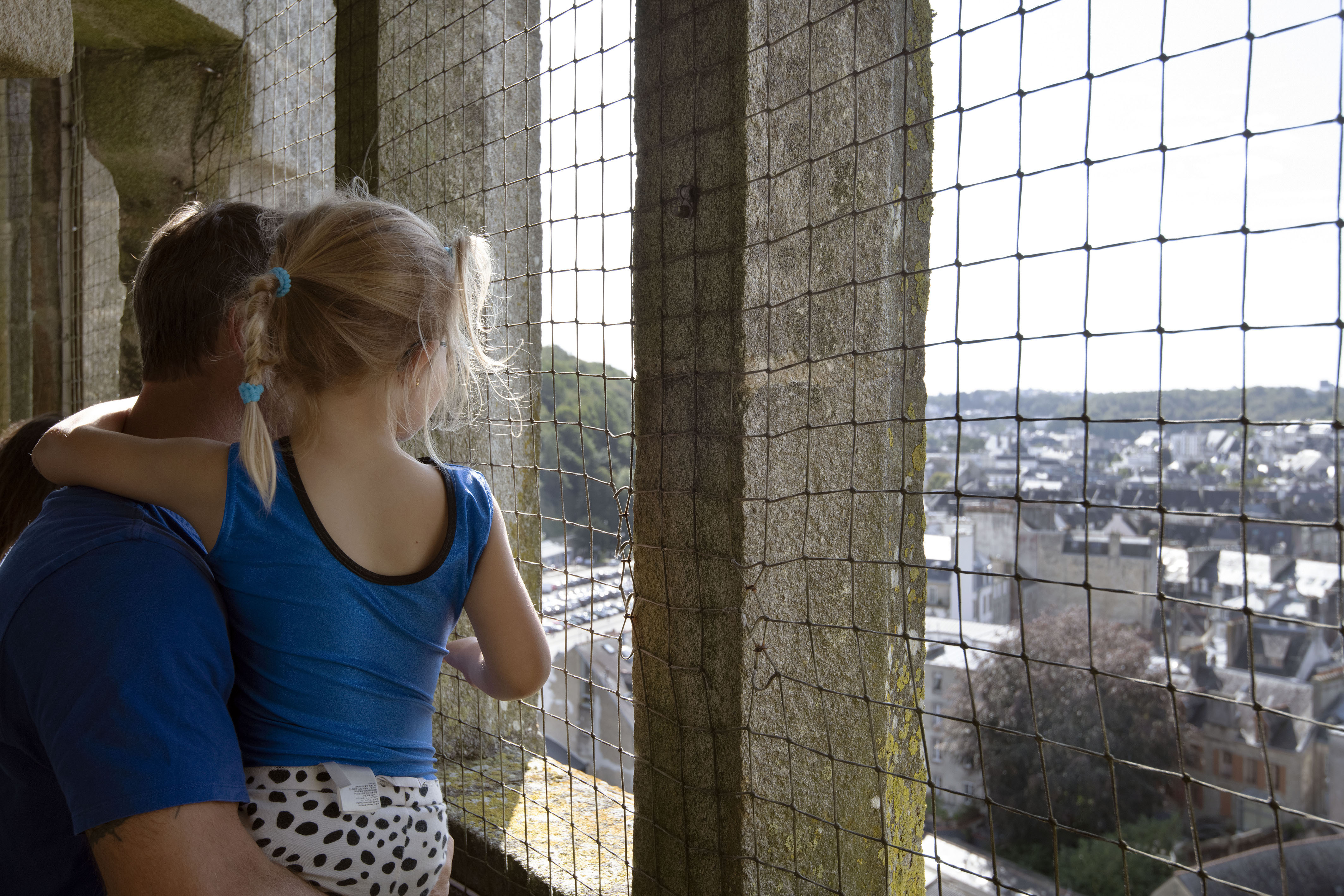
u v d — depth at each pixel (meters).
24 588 0.74
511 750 2.04
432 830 0.88
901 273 0.94
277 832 0.79
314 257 0.85
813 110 1.11
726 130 1.05
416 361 0.90
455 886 1.64
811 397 1.14
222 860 0.70
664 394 1.15
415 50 1.81
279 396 0.92
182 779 0.68
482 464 1.87
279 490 0.83
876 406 1.23
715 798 1.13
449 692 1.93
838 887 1.24
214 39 2.41
